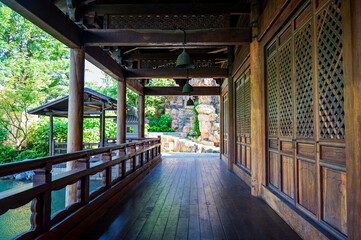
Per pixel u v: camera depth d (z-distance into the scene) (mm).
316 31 2025
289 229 2387
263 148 3518
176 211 2949
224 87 8156
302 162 2367
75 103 3578
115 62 5551
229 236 2219
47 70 12703
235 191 3990
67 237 2041
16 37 12609
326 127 1896
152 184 4574
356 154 1401
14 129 11836
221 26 3908
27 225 4754
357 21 1398
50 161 1914
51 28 2873
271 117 3297
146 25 3939
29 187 1676
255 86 3633
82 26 3766
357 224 1387
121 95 6230
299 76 2383
